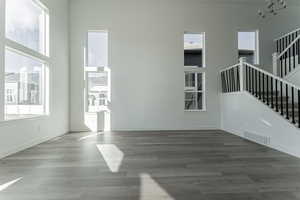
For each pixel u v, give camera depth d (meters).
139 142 5.12
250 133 5.34
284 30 7.25
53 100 5.71
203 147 4.59
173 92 7.07
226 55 7.18
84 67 6.89
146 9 7.01
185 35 7.26
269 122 4.58
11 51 4.09
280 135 4.24
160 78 7.04
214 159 3.67
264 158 3.71
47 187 2.54
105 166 3.32
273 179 2.77
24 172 3.05
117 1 6.92
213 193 2.39
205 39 7.15
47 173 3.01
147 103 7.01
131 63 6.98
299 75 5.79
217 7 7.17
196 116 7.13
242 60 5.73
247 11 7.22
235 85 6.34
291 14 7.27
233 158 3.72
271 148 4.46
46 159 3.69
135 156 3.88
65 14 6.55
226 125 6.77
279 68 6.92
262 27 7.23
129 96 6.97
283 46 6.99
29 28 4.72
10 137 3.96
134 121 6.98
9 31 3.98
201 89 7.29
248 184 2.62
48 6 5.38
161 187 2.55
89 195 2.34
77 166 3.32
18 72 4.31
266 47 7.24
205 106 7.15
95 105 6.98
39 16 5.19
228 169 3.16
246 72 5.89
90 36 6.98
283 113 4.45
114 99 6.93
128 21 6.96
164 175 2.93
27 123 4.51
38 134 4.95
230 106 6.45
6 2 3.88
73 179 2.79
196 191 2.44
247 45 7.36
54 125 5.77
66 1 6.63
